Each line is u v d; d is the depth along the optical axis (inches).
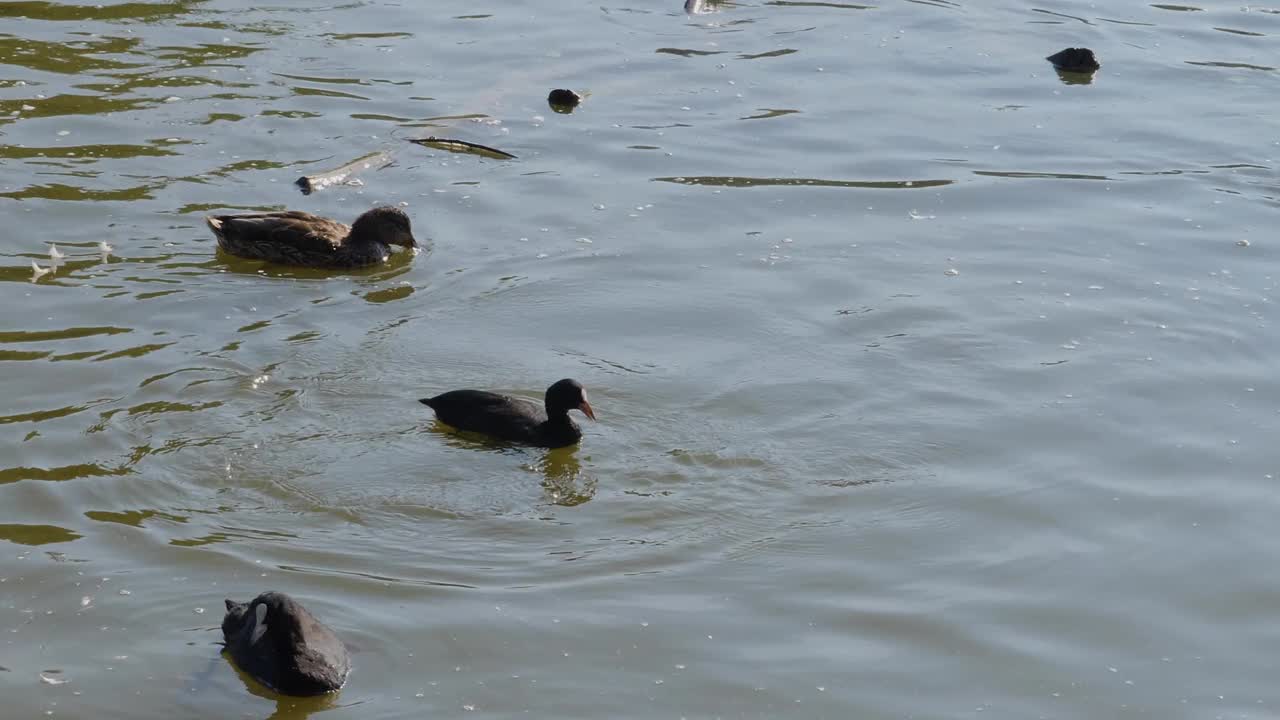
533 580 473.4
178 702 412.5
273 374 598.5
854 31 1089.4
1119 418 584.4
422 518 505.7
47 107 869.8
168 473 522.9
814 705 418.9
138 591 459.2
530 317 662.5
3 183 766.5
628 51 1030.4
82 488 510.6
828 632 452.4
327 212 765.3
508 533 499.8
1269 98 963.3
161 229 736.3
